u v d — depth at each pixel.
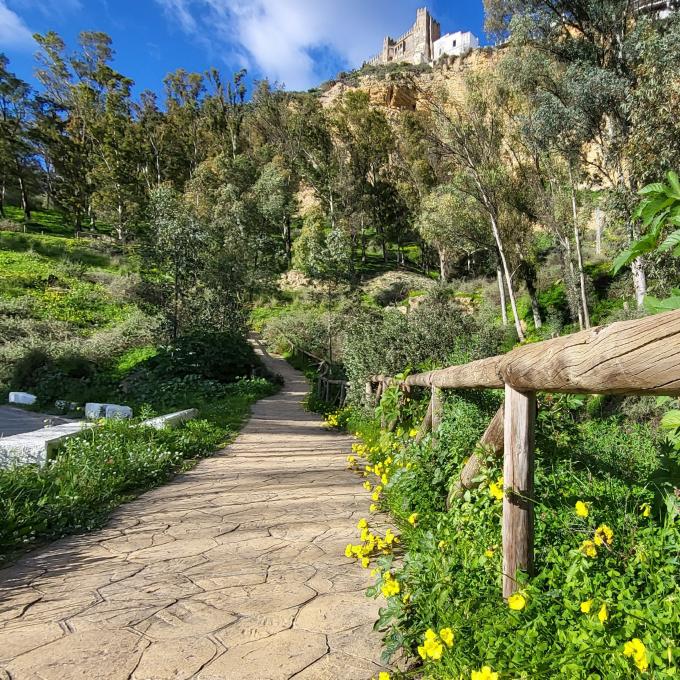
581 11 18.30
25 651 1.70
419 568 1.91
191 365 15.70
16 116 52.22
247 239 35.09
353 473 5.04
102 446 4.95
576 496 2.10
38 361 15.89
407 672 1.48
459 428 3.57
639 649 1.02
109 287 29.42
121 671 1.57
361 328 10.61
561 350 1.36
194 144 59.72
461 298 29.72
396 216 44.81
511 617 1.43
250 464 5.64
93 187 48.31
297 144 49.72
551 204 22.55
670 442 1.75
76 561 2.65
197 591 2.21
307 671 1.56
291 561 2.58
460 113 22.39
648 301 1.30
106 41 59.41
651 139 11.65
